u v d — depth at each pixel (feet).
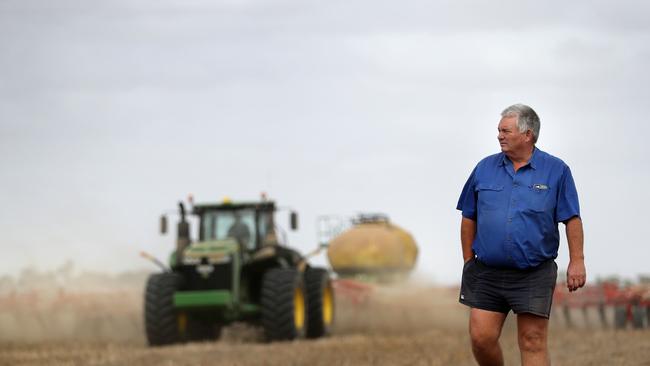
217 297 142.20
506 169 56.29
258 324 160.35
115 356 111.24
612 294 173.78
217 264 145.59
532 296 55.01
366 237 268.00
